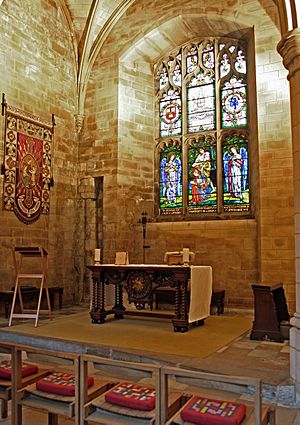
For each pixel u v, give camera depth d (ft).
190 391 15.46
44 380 11.45
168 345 20.33
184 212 36.70
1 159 30.58
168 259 26.02
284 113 30.07
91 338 21.81
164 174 38.40
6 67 31.37
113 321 27.09
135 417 9.63
